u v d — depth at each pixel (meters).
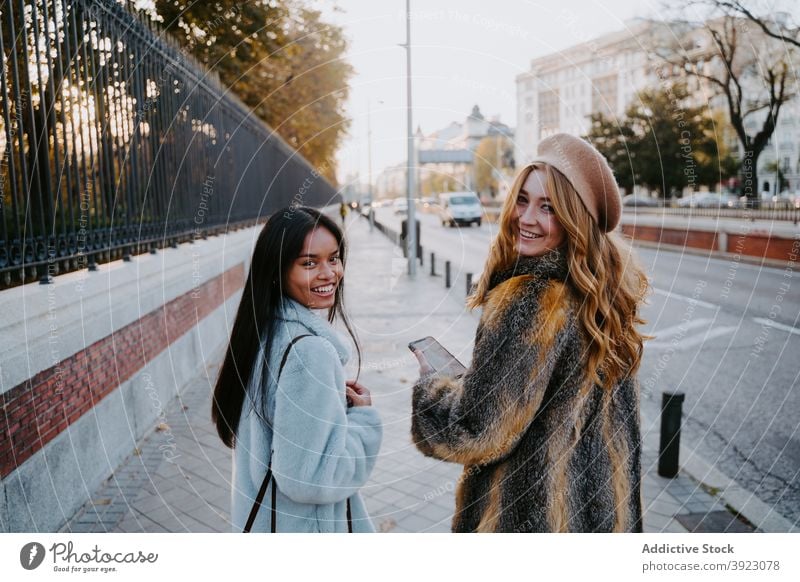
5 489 2.51
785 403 4.80
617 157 23.14
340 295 1.72
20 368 2.57
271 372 1.45
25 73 2.95
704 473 3.62
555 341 1.36
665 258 15.09
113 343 3.71
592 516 1.47
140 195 4.53
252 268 1.52
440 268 14.38
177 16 5.70
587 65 39.62
